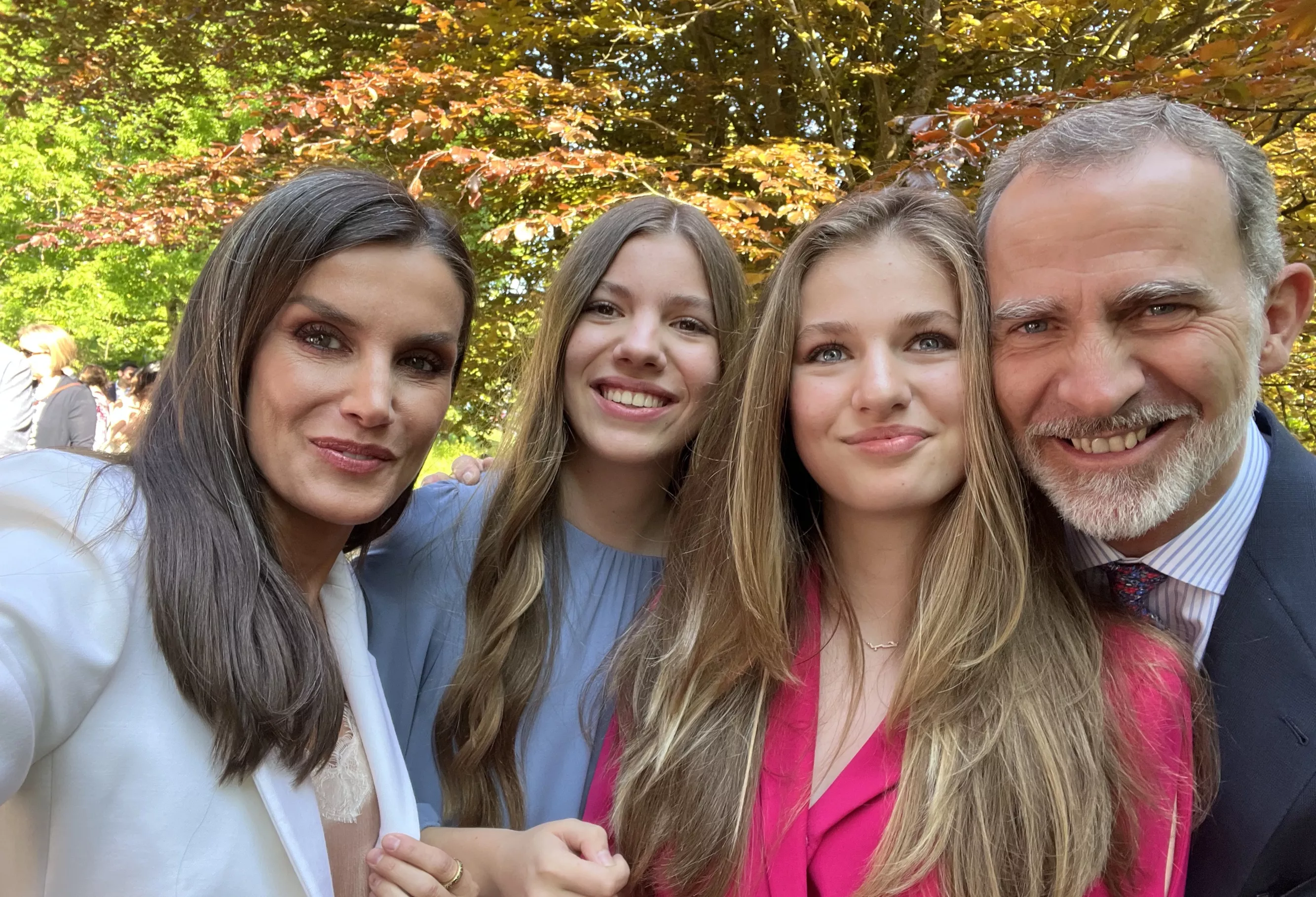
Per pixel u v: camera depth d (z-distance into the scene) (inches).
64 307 251.1
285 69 94.9
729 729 24.4
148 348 299.1
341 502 19.8
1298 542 22.6
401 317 19.6
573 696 28.1
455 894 20.8
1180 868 21.0
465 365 79.1
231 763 17.6
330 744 19.2
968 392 23.0
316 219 19.2
